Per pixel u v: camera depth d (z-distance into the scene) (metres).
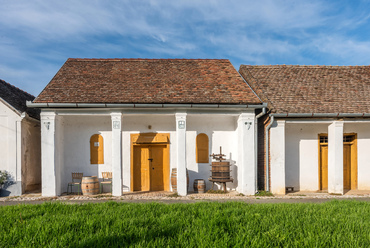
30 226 5.20
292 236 4.81
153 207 7.23
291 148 12.39
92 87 11.62
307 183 12.34
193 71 13.30
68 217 5.89
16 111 11.16
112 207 7.21
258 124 12.48
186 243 4.42
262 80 13.47
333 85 13.16
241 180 11.43
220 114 11.36
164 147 12.52
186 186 11.02
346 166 12.77
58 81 11.93
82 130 12.27
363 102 11.98
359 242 4.54
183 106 10.88
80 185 11.96
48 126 10.81
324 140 12.59
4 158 11.08
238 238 4.59
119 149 10.91
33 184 12.47
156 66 13.72
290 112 11.25
